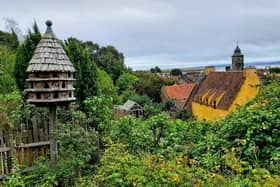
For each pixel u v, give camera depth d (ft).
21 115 22.43
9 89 38.32
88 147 21.01
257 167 12.54
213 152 16.40
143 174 11.65
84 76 38.86
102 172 14.19
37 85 21.04
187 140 22.38
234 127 17.04
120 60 139.03
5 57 46.70
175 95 127.75
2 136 20.35
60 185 19.36
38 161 20.93
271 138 15.71
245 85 76.43
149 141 22.07
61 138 20.45
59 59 21.44
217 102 82.99
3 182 18.61
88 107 28.94
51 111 21.45
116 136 22.50
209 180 11.22
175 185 10.98
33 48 36.99
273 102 18.54
